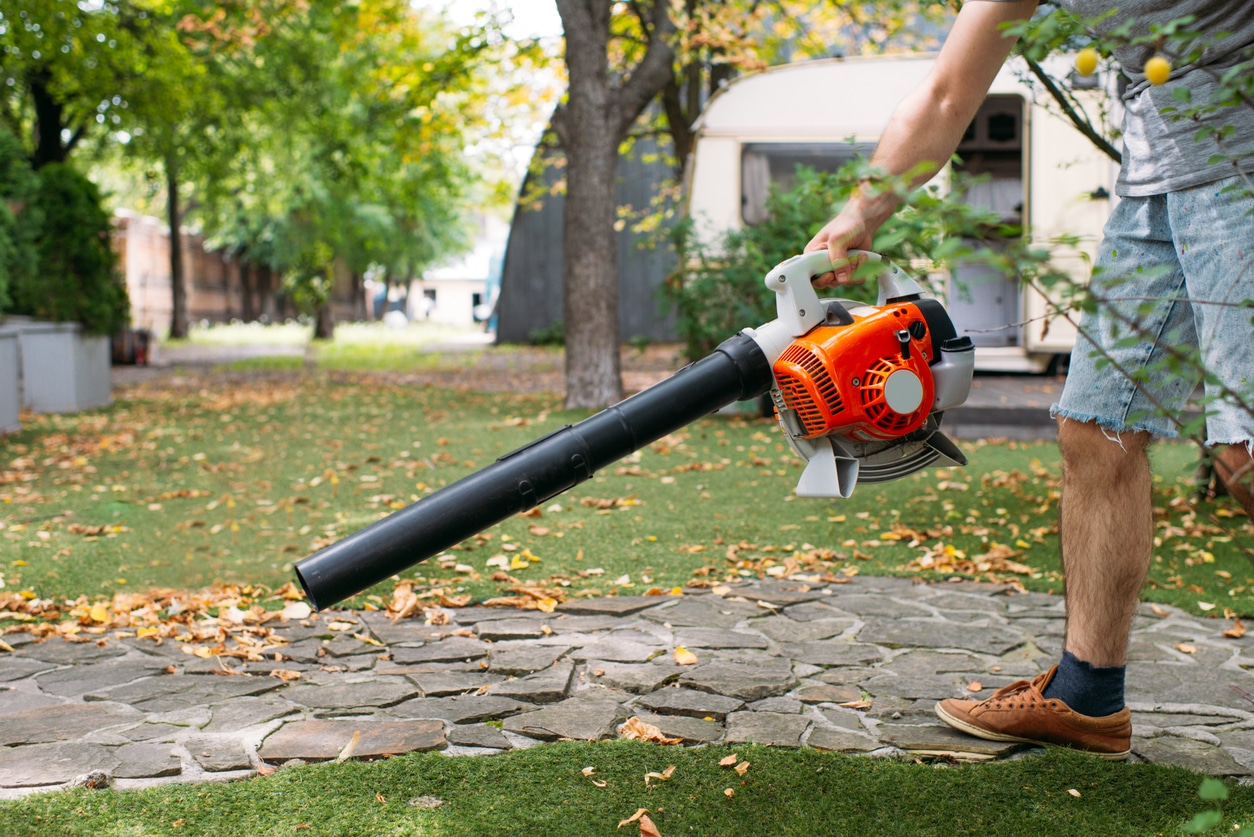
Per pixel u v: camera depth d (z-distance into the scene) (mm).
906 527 5109
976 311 11445
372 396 13227
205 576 4355
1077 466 2271
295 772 2312
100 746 2498
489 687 2922
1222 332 1945
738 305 10008
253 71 18594
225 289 45844
